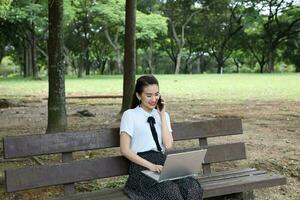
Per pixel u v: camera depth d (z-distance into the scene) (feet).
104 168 15.49
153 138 15.42
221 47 200.85
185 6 177.78
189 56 215.10
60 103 28.99
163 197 13.97
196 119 41.39
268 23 178.40
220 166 23.62
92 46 204.13
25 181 14.17
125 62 37.24
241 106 52.06
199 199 14.43
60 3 27.96
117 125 37.04
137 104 15.85
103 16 139.23
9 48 214.28
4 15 119.44
